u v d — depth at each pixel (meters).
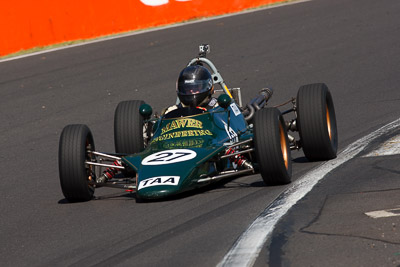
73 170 25.20
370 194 21.95
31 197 28.42
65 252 19.67
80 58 63.31
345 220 19.31
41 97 51.22
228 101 27.36
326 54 57.06
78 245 20.22
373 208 20.22
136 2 75.50
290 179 25.31
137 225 21.56
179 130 26.62
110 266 17.84
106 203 25.53
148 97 49.00
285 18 74.81
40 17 68.56
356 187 23.19
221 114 28.28
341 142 32.72
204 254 17.81
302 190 23.61
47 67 60.66
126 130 29.81
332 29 66.69
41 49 68.56
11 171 34.31
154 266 17.39
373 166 26.14
